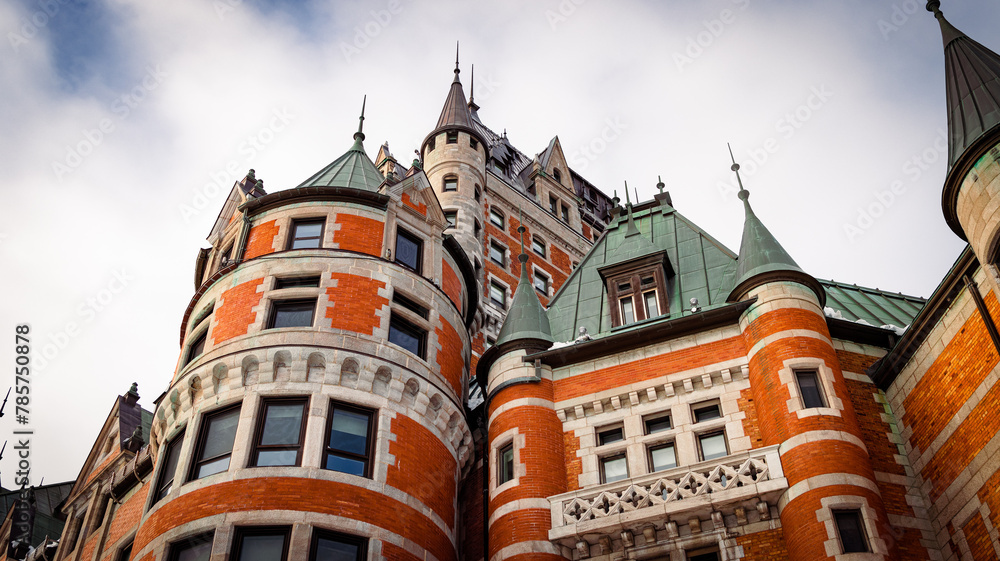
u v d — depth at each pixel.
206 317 27.28
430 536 23.81
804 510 19.75
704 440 22.84
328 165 32.69
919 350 21.81
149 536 22.36
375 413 24.66
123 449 33.31
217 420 24.19
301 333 25.02
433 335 27.38
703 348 24.12
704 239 29.34
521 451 23.80
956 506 19.67
